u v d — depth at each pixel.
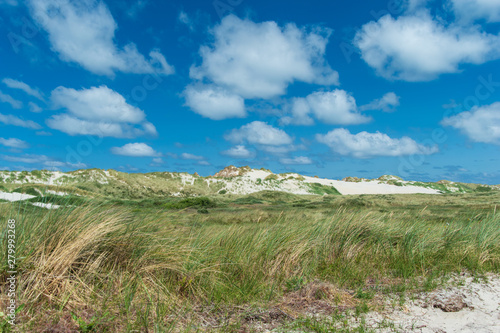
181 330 2.74
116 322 2.72
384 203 31.47
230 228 5.71
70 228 3.58
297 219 6.82
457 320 3.04
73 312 2.81
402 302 3.47
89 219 3.83
